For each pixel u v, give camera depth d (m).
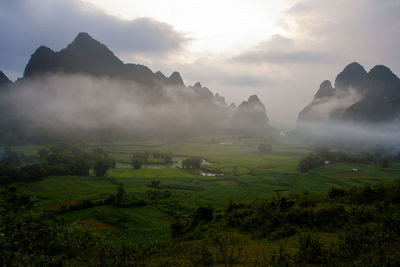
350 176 74.31
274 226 21.03
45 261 13.44
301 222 20.92
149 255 15.94
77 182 65.38
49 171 71.69
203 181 71.88
